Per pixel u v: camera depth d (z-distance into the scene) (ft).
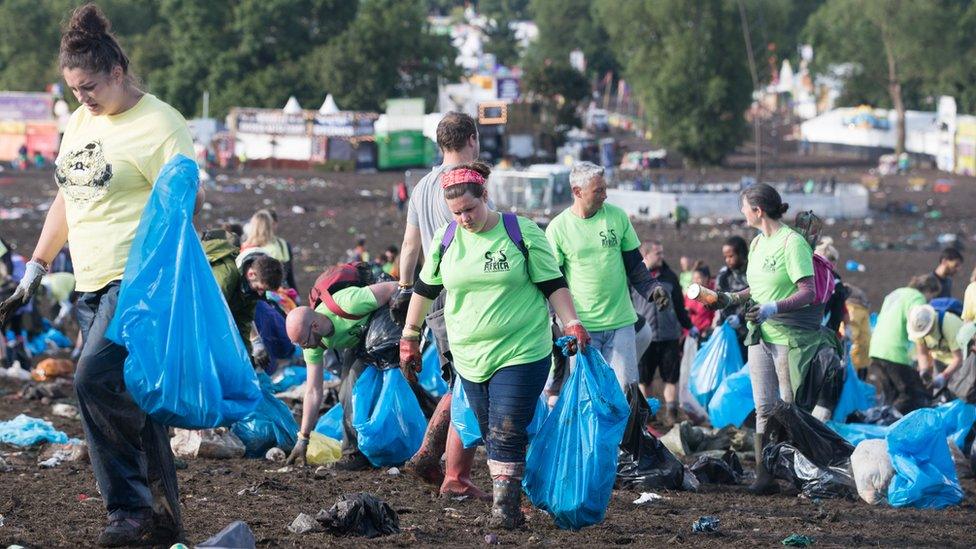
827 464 42.29
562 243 42.27
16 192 258.98
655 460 42.50
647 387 64.28
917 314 55.98
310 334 43.39
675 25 403.75
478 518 34.19
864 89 449.48
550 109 414.21
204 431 47.09
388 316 43.91
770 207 42.78
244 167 374.22
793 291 42.78
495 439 32.14
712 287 71.51
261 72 449.48
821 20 450.30
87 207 27.40
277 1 449.89
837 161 436.35
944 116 393.50
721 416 52.85
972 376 48.60
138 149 27.30
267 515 34.50
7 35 504.84
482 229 31.55
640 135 563.89
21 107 385.09
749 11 404.36
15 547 27.96
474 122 39.60
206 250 44.11
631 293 63.36
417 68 467.93
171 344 26.40
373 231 204.74
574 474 32.19
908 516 38.91
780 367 43.32
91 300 27.89
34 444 48.39
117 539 27.71
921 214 256.93
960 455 47.98
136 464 27.66
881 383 59.77
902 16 409.90
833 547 32.58
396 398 44.04
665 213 242.17
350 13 472.03
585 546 30.96
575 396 32.48
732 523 35.91
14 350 73.97
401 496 38.78
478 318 31.60
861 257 180.86
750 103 407.44
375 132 378.12
